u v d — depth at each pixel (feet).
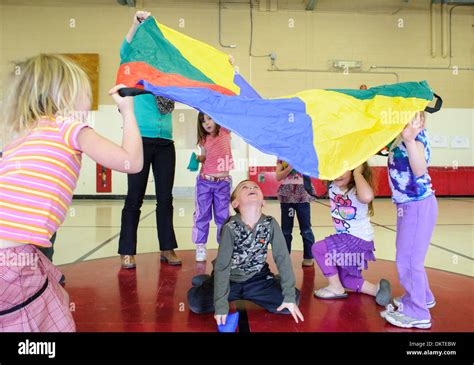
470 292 6.84
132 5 27.09
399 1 28.35
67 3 27.07
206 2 27.73
